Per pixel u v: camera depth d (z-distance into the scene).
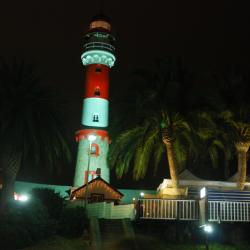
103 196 53.66
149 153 37.66
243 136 36.19
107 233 31.48
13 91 35.78
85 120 61.78
